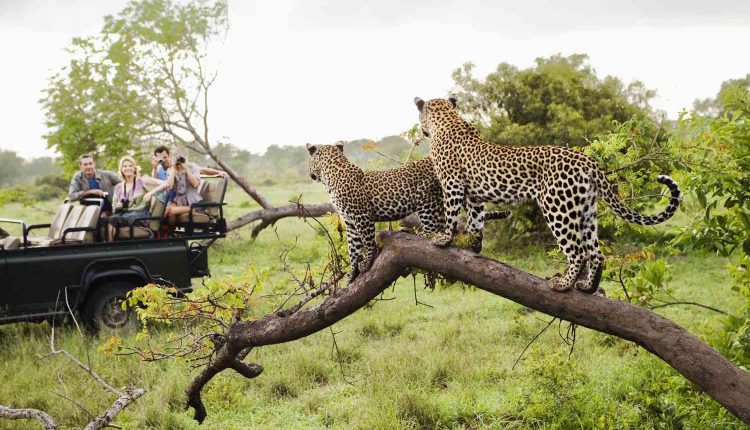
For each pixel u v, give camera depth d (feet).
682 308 32.17
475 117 51.08
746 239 18.76
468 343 27.96
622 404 21.57
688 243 20.39
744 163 17.61
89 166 33.17
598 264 14.02
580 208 13.82
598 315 13.91
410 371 25.05
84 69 53.57
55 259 28.43
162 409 22.40
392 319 32.09
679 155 18.12
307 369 25.91
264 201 54.03
